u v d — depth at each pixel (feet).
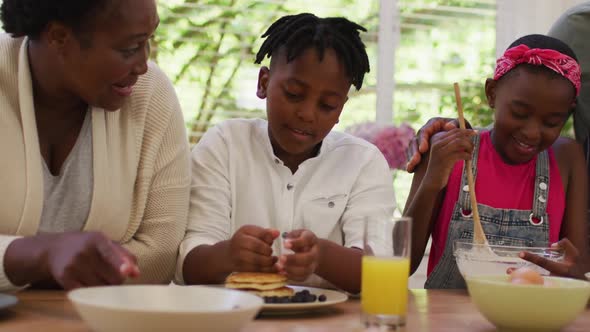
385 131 8.30
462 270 4.42
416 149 5.86
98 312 2.72
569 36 6.32
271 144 5.37
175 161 4.86
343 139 5.55
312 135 4.91
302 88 4.77
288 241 3.97
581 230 5.90
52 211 4.53
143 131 4.75
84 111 4.61
